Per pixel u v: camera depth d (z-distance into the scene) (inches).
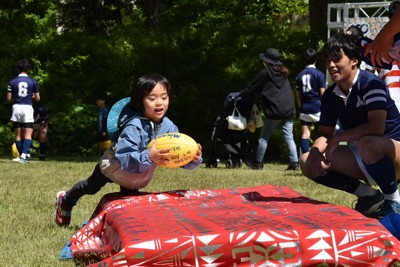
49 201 365.4
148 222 204.2
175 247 182.9
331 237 189.2
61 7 1112.2
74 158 724.0
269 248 186.5
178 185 434.9
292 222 198.8
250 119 589.3
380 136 254.1
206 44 744.3
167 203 240.2
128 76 760.3
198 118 741.9
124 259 180.5
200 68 745.0
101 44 761.6
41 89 754.2
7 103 757.3
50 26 796.6
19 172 528.4
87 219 304.2
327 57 253.0
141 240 182.9
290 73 729.0
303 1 1141.1
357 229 191.5
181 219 208.2
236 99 583.5
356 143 261.7
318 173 256.2
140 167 246.4
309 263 187.8
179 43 753.6
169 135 244.2
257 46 737.6
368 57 255.9
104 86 762.2
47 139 757.9
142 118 251.4
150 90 248.7
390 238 191.5
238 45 740.7
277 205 231.6
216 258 184.9
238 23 787.4
